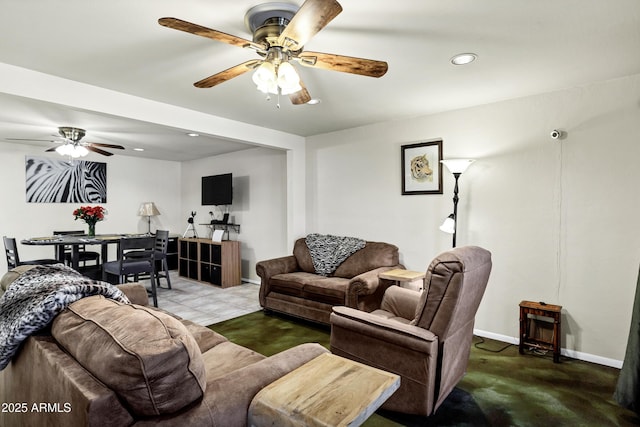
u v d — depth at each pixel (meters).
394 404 2.00
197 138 4.81
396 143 3.95
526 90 2.97
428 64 2.44
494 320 3.29
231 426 1.13
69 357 1.19
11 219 5.22
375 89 2.95
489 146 3.32
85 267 4.89
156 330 1.12
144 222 6.69
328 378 1.23
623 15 1.81
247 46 1.81
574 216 2.90
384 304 2.86
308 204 4.81
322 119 3.90
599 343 2.79
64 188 5.71
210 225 6.46
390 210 4.00
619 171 2.71
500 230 3.26
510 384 2.43
